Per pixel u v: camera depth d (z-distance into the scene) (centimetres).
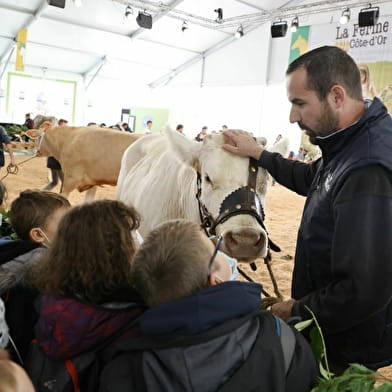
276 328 109
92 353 123
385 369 299
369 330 140
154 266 107
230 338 100
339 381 109
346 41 1484
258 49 1889
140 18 1526
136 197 330
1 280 150
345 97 139
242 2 1638
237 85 2014
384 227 122
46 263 135
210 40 2023
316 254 144
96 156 578
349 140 138
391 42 1362
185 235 110
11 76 2297
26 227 168
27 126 1698
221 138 223
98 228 132
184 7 1689
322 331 137
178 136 238
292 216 868
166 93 2561
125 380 102
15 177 1072
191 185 252
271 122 1962
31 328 150
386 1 1331
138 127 2333
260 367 99
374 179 125
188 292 106
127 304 129
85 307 123
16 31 1964
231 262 151
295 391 106
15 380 80
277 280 465
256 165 216
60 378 121
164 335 101
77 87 2456
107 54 2197
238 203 206
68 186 600
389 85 1370
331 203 138
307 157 1563
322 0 1575
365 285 122
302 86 141
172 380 97
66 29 1897
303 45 1622
